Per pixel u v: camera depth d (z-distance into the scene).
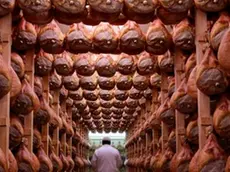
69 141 8.91
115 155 9.89
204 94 3.79
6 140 3.71
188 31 4.52
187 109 4.53
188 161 4.61
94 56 6.39
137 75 7.16
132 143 13.24
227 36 2.98
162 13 4.21
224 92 3.67
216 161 3.50
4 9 3.77
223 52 2.97
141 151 10.17
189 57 4.71
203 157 3.52
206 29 4.01
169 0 4.00
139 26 5.26
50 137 6.55
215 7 3.81
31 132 4.79
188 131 4.45
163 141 5.80
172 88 5.47
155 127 6.82
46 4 3.95
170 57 5.55
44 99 5.48
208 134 3.71
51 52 5.04
